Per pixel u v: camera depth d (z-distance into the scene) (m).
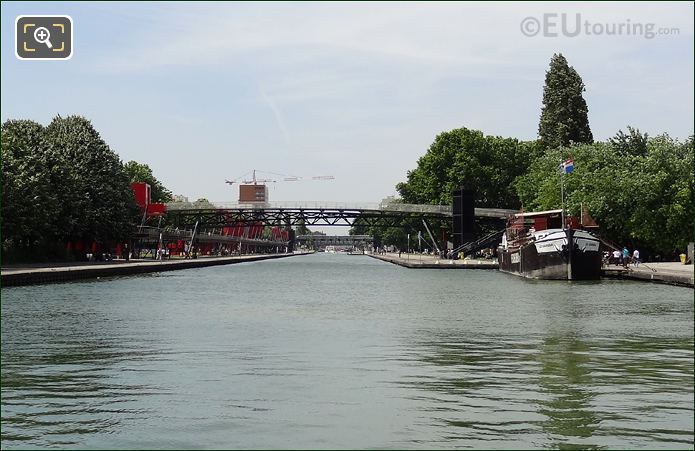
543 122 159.00
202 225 180.38
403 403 18.69
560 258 75.38
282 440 15.56
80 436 15.93
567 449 14.92
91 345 29.48
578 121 156.00
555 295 56.97
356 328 35.59
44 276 72.25
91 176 106.94
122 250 146.75
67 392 20.06
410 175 168.00
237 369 23.61
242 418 17.30
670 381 21.45
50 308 47.22
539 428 16.34
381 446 15.16
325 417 17.36
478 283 77.44
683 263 87.50
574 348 28.33
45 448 15.14
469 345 29.31
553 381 21.48
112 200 108.88
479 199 142.00
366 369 23.59
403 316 41.94
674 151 92.69
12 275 65.56
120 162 115.31
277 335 32.81
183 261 141.75
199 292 65.00
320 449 15.01
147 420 17.14
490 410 17.97
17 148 91.00
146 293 62.53
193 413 17.77
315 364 24.58
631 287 64.94
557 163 117.06
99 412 17.86
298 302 53.34
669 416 17.33
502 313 43.25
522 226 96.06
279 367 23.98
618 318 39.78
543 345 29.23
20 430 16.36
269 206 162.75
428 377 22.17
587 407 18.17
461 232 127.19
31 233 87.31
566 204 93.19
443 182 144.50
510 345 29.27
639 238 93.94
